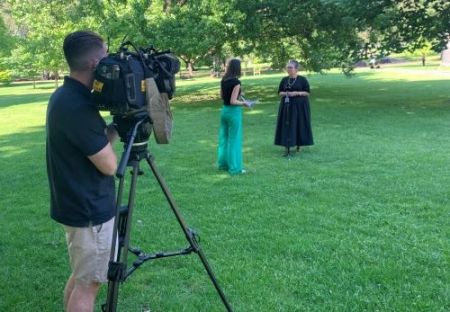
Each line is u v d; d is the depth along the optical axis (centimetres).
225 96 737
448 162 774
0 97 2831
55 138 259
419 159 801
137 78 250
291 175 725
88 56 255
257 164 810
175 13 1662
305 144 873
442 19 1496
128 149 254
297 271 408
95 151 256
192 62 1850
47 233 516
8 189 705
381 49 1606
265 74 3972
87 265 272
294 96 855
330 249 450
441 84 2280
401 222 514
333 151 895
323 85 2477
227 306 312
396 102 1655
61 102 255
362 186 652
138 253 315
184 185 687
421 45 1598
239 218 542
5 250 471
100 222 269
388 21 1477
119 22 1620
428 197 597
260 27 1734
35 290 391
